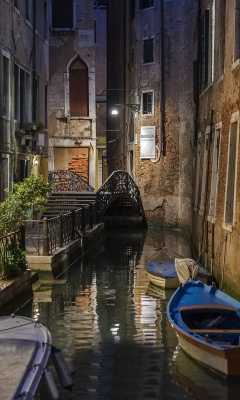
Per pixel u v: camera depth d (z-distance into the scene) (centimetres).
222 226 1428
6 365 709
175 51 3039
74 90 3234
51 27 3209
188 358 973
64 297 1415
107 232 2884
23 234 1425
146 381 880
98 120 4225
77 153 3250
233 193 1409
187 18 2838
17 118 2130
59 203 2652
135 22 3219
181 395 829
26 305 1327
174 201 3030
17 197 1458
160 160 3073
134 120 3222
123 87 3559
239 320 1005
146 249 2256
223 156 1495
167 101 3053
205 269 1565
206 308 1041
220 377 886
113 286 1556
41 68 2484
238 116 1301
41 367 693
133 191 3089
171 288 1512
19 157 2112
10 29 2008
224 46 1598
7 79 2002
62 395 833
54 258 1571
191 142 2628
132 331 1130
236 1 1368
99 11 4172
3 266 1259
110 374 908
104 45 4178
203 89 2003
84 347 1036
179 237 2675
